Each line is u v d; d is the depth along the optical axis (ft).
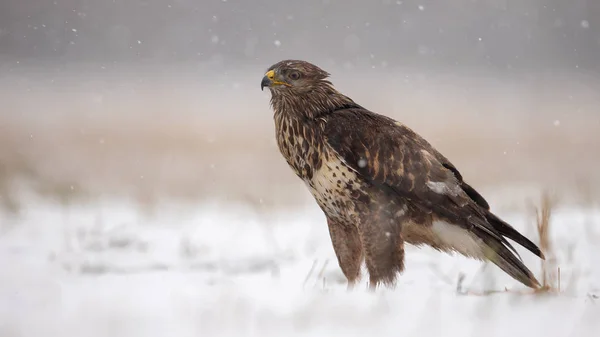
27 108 132.98
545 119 126.72
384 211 29.76
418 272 32.94
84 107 138.31
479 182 67.36
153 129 103.96
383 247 29.60
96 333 18.20
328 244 39.96
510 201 54.80
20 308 21.66
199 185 65.21
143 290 25.48
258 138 98.27
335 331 18.33
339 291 25.68
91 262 33.14
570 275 30.01
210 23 276.62
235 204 54.75
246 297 23.52
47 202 51.83
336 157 29.96
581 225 42.91
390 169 29.68
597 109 147.33
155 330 18.49
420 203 29.73
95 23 265.34
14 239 39.09
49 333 18.20
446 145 92.32
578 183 58.59
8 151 69.46
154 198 54.65
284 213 51.11
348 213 30.42
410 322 19.29
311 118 31.09
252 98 171.12
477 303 21.85
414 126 109.50
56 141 88.07
